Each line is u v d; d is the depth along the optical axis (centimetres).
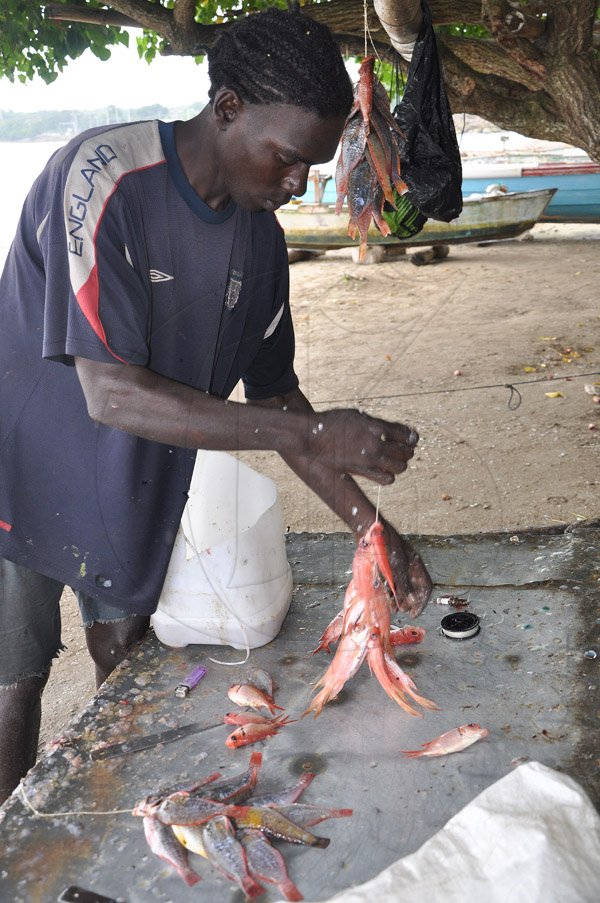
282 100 125
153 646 172
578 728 137
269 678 156
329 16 394
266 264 158
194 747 141
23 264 154
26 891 115
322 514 215
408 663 157
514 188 1032
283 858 116
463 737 134
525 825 104
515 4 366
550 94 378
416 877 101
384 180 159
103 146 138
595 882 99
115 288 135
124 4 468
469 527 297
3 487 161
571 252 434
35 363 156
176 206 141
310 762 135
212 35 470
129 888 115
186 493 162
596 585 177
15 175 1825
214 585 163
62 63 594
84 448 156
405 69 388
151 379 134
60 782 135
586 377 407
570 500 339
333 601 182
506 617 169
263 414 128
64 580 165
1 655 172
